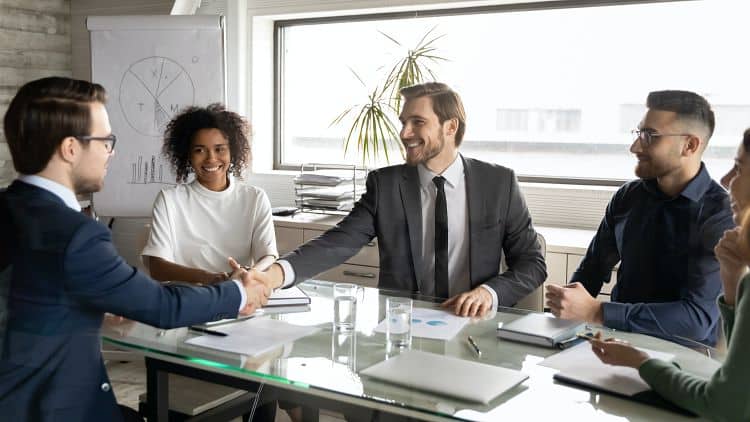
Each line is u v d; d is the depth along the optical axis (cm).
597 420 131
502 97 397
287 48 461
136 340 176
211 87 392
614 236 241
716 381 128
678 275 214
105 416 158
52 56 470
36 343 149
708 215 210
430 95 249
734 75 343
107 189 396
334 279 256
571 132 383
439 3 391
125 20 393
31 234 148
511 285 232
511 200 250
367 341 178
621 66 367
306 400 150
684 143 213
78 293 150
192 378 166
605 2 364
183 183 294
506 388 145
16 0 445
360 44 435
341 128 448
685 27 351
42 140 152
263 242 271
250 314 199
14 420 149
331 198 385
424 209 252
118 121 395
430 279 249
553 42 381
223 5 441
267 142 465
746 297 129
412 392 144
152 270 258
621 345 154
